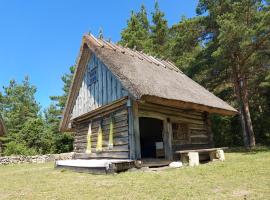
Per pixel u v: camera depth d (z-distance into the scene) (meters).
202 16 19.55
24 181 7.70
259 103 22.75
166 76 11.38
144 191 5.23
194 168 8.17
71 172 9.46
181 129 11.12
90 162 9.62
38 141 23.23
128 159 8.98
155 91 8.40
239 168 7.68
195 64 19.36
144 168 8.69
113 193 5.20
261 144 20.97
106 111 10.91
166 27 27.83
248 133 18.80
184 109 11.15
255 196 4.48
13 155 19.03
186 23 20.59
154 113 9.92
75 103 13.55
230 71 19.67
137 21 27.28
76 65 12.59
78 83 13.19
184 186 5.51
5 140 24.86
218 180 6.01
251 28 16.16
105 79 10.84
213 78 19.88
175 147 10.48
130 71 9.38
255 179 5.91
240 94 19.14
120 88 9.74
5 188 6.58
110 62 9.71
